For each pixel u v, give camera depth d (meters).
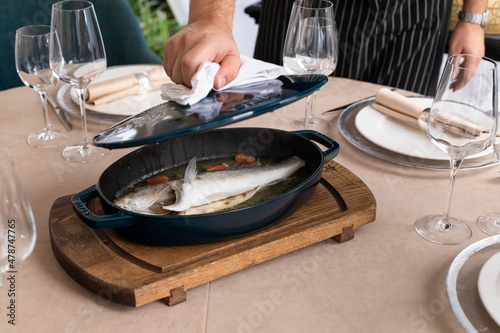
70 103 1.38
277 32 1.86
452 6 2.01
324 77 0.94
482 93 0.80
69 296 0.78
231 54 1.02
